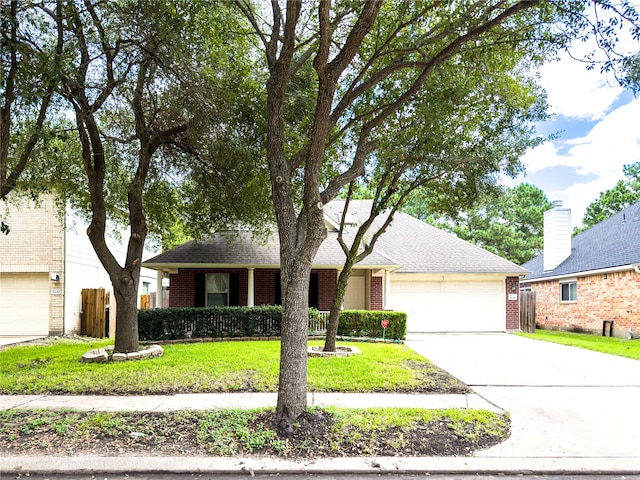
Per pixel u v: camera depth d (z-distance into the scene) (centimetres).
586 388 739
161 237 1502
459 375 840
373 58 677
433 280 1767
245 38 924
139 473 423
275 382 738
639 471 428
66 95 811
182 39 804
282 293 559
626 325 1608
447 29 640
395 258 1784
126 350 976
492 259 1812
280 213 579
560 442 496
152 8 775
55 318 1518
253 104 920
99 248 977
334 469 426
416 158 827
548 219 2162
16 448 468
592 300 1808
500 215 3497
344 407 607
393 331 1366
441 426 534
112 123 1037
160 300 1554
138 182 984
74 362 927
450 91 700
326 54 537
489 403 643
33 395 688
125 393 694
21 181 1002
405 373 815
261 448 469
